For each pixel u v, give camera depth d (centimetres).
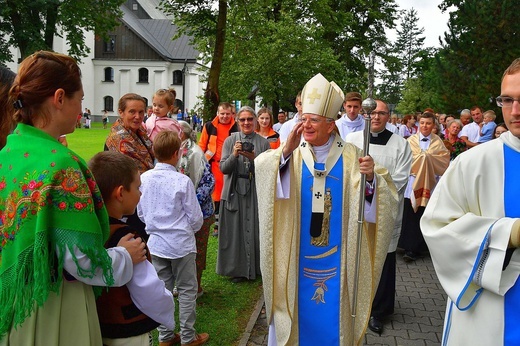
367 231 306
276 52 1590
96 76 5328
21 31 2269
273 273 305
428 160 649
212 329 430
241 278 555
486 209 220
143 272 223
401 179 449
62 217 183
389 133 467
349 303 306
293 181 308
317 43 1692
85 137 2631
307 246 309
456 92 1549
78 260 185
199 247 489
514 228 205
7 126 228
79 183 187
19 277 180
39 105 194
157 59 5259
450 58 1583
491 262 209
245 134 561
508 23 1448
